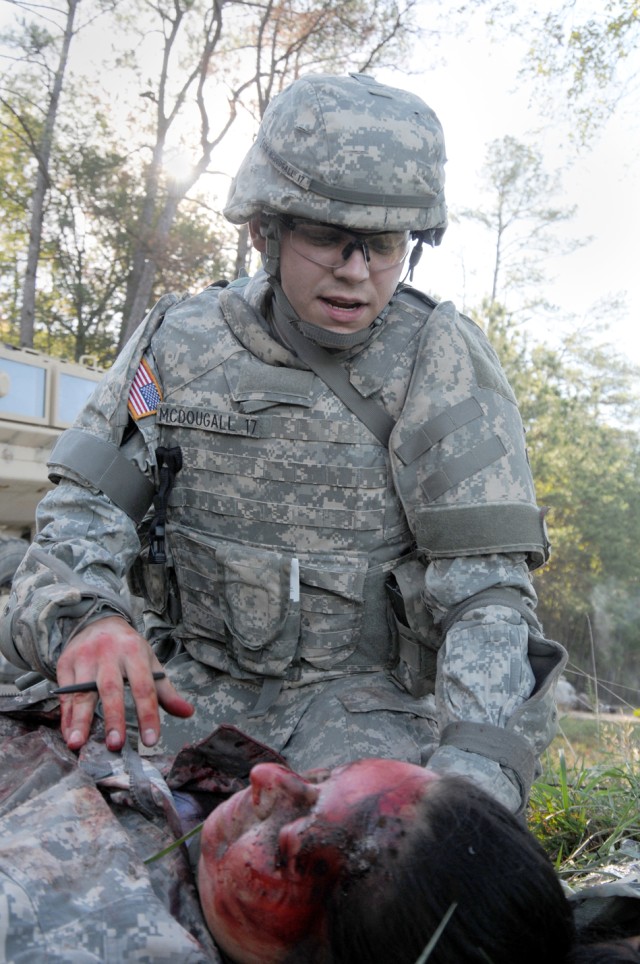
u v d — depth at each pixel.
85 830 1.30
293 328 2.06
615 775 2.77
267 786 1.17
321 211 1.86
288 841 1.12
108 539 2.06
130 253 17.78
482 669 1.81
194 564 2.14
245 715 2.10
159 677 1.77
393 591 2.07
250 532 2.09
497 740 1.72
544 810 2.68
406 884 1.05
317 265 1.93
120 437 2.13
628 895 1.31
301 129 1.90
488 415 1.98
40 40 15.38
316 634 2.08
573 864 2.34
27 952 1.11
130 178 17.08
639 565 18.28
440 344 2.03
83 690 1.69
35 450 6.33
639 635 17.72
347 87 1.95
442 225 2.05
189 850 1.41
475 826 1.09
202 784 1.60
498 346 18.12
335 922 1.08
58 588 1.87
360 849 1.09
